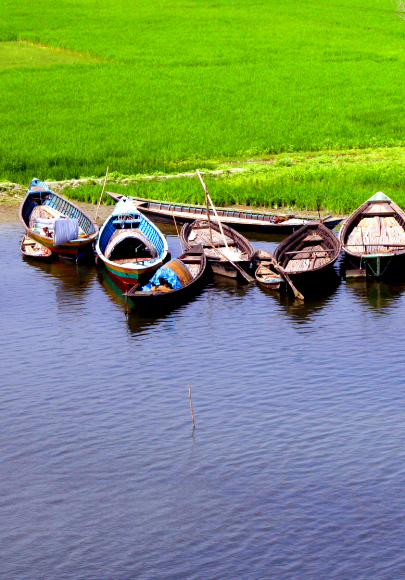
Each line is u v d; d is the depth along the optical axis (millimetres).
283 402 18797
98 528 14180
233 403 18828
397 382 19844
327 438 16938
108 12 107562
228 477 15602
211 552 13461
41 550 13633
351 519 14156
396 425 17438
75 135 58062
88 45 89375
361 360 21375
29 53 88375
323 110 65500
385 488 15016
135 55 86125
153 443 17000
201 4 113375
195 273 29453
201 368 21062
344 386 19641
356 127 59906
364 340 22969
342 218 36125
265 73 79125
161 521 14312
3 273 30922
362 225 32406
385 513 14289
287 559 13219
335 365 21047
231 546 13586
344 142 55469
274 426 17578
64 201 37000
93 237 32562
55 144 55312
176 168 49156
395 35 97562
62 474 15875
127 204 33156
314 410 18328
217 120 62562
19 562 13336
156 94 71562
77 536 13977
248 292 28297
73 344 23156
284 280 27891
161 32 96938
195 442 16984
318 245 31266
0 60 85062
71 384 20172
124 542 13789
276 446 16703
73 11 107750
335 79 76812
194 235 33344
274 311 25953
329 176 44656
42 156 51469
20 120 62938
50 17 103812
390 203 32812
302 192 41125
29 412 18547
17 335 23953
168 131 59062
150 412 18484
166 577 12914
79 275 30891
